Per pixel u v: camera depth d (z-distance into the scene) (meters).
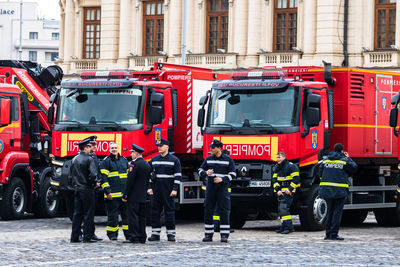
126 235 22.62
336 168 23.41
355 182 28.78
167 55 64.75
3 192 29.16
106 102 26.97
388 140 29.52
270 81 26.20
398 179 27.17
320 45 57.09
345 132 27.83
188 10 63.53
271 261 18.88
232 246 21.66
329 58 56.56
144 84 26.88
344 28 56.56
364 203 28.62
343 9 56.59
